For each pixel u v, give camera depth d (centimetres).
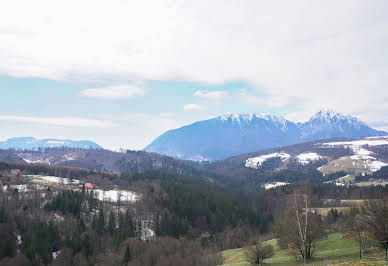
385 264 4894
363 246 6712
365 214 6925
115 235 13962
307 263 6216
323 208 17912
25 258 11012
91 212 18562
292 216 7231
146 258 10756
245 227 17875
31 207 17562
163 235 16212
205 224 19725
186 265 10362
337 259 6112
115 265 10812
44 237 13212
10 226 14112
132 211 19075
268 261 7400
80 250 12619
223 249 14400
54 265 11288
